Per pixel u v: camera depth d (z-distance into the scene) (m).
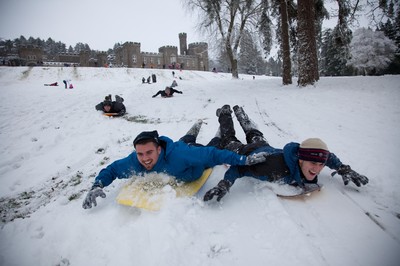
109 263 2.12
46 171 4.55
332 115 5.61
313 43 9.46
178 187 2.90
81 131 6.98
